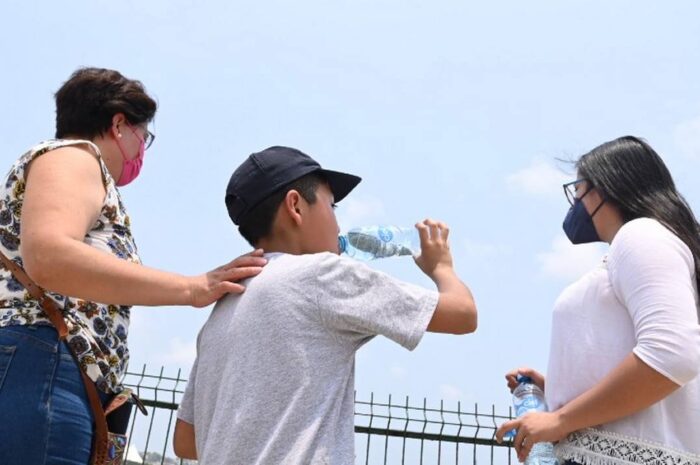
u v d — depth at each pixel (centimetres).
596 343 224
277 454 188
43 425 208
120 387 237
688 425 213
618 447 212
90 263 204
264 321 203
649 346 205
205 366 214
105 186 236
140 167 269
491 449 593
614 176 243
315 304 202
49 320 220
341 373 201
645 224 225
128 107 259
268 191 229
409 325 204
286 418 191
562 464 227
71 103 258
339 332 203
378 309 203
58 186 216
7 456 204
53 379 214
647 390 204
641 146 249
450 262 236
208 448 198
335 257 209
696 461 210
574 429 214
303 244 230
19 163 229
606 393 208
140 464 637
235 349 205
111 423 237
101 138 257
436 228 241
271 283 207
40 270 203
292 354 198
